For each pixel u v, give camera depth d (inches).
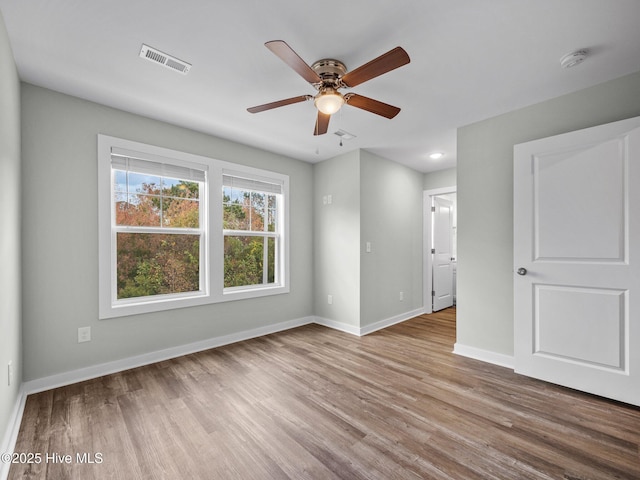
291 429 69.3
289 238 154.6
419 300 185.0
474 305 112.2
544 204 91.2
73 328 92.5
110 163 100.0
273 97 94.5
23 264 84.0
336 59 74.5
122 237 106.8
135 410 77.1
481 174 110.7
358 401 81.6
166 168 113.2
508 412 75.7
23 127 84.7
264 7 58.6
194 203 123.6
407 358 112.5
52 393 85.4
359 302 143.3
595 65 77.8
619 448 62.1
